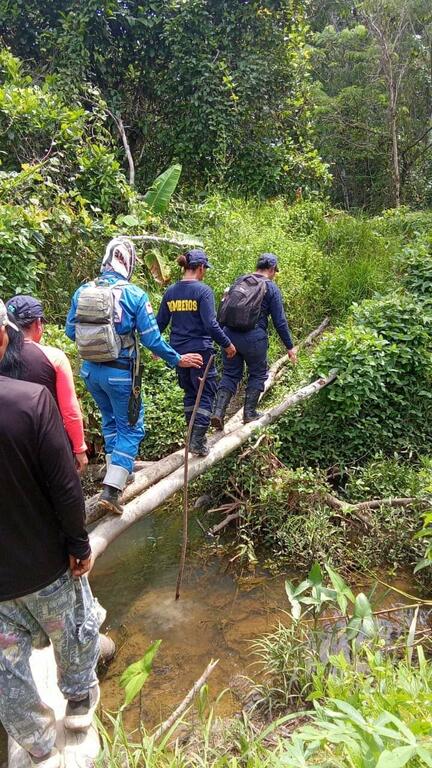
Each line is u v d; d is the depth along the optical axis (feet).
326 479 15.76
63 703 8.38
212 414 14.70
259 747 7.22
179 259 13.57
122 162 36.94
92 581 13.25
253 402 15.70
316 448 16.94
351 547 13.80
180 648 10.92
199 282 13.34
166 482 12.70
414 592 12.25
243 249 25.04
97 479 16.34
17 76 27.17
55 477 5.90
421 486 14.14
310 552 13.35
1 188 20.21
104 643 10.50
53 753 7.29
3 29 34.42
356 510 14.24
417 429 17.12
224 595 12.54
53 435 5.81
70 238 21.38
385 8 44.32
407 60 46.96
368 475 15.19
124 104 35.73
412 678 7.32
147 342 10.78
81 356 10.48
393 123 47.21
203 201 32.42
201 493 16.48
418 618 11.30
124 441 11.07
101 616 8.06
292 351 15.84
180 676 10.21
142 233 25.02
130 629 11.53
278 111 36.88
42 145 25.35
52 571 6.37
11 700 6.58
